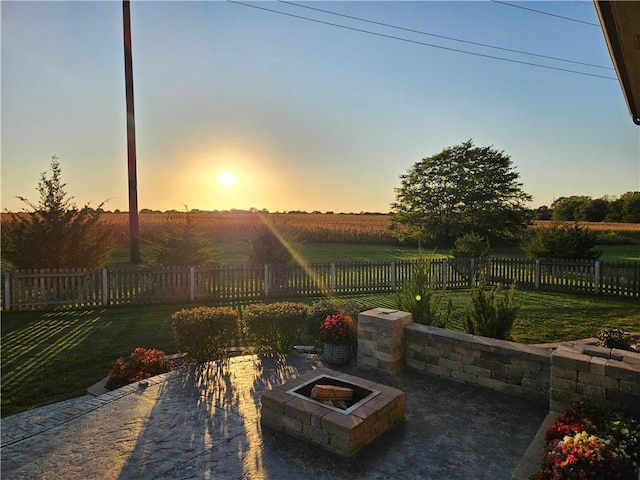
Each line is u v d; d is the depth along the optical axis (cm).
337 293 1370
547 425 388
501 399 485
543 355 472
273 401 417
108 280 1155
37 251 1252
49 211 1283
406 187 3462
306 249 2919
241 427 423
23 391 560
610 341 616
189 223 1385
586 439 297
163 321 956
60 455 373
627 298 1223
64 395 548
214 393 505
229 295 1266
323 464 359
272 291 1309
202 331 605
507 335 618
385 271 1435
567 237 1520
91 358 689
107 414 450
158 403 477
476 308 631
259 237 1402
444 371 546
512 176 3244
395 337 559
